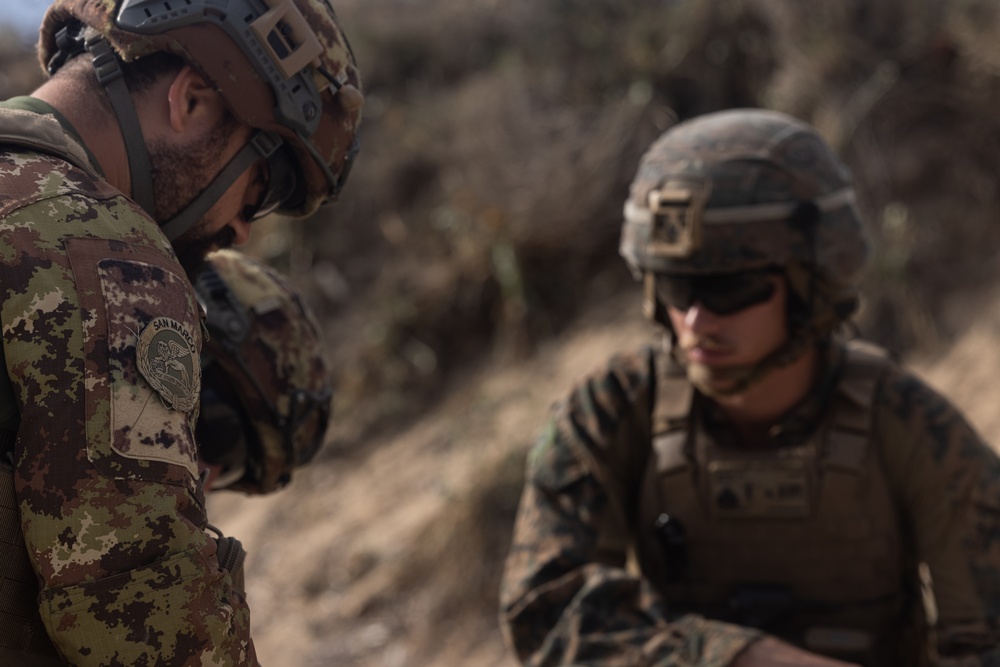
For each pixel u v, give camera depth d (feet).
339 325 15.19
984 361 10.23
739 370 4.89
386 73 17.61
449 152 15.35
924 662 5.29
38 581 2.73
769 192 4.80
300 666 11.47
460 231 14.37
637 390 5.25
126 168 3.23
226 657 2.83
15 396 2.71
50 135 2.97
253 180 3.62
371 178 16.03
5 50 20.39
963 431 4.88
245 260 4.61
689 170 4.89
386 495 13.09
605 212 13.51
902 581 5.18
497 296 14.07
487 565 11.62
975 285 10.84
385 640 11.47
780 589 5.04
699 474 5.10
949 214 11.20
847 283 4.98
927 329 10.75
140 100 3.26
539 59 15.58
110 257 2.81
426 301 14.51
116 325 2.74
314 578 12.51
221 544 3.10
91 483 2.63
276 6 3.37
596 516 5.06
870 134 11.69
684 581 5.19
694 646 4.53
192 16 3.23
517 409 12.76
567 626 4.72
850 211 5.04
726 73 13.60
